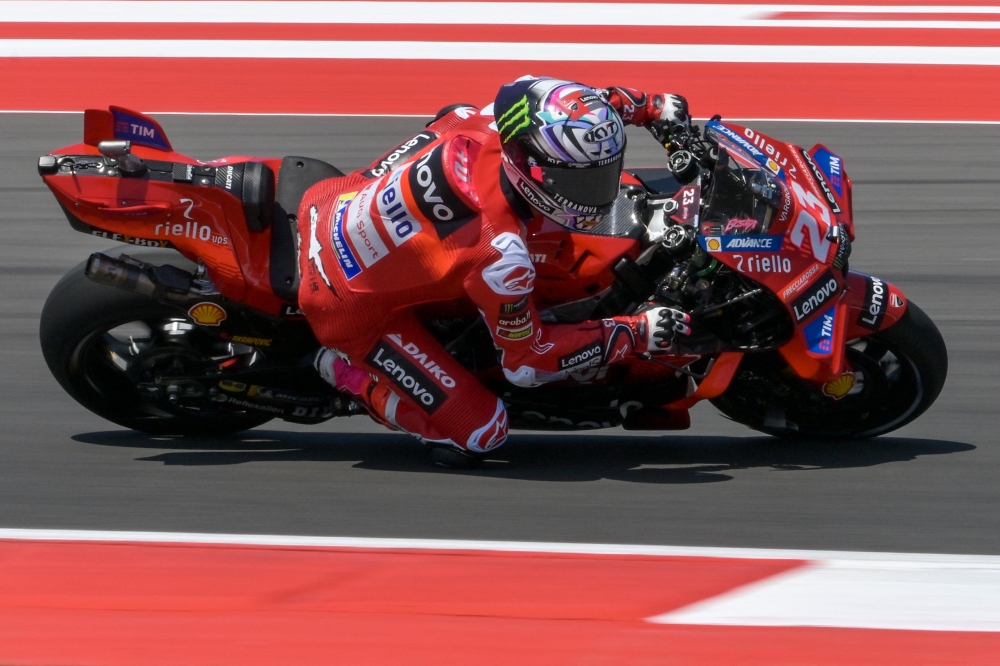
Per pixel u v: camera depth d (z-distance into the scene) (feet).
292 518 46.09
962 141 92.94
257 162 48.85
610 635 37.42
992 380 59.93
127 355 53.62
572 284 46.85
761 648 36.76
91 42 117.91
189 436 55.16
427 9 129.70
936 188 84.38
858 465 51.49
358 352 47.57
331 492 48.52
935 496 48.37
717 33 121.49
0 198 82.58
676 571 41.75
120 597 39.86
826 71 109.60
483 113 48.32
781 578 41.27
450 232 43.32
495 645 36.86
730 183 45.85
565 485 49.26
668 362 48.42
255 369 50.44
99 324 49.44
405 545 43.70
